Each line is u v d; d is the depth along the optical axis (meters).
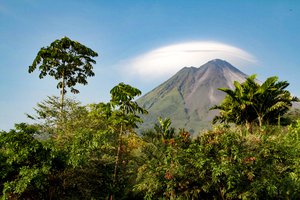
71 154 14.72
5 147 14.92
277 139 12.87
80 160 14.45
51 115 22.33
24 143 14.19
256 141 12.30
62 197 15.70
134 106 18.72
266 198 11.73
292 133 19.05
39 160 14.42
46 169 14.00
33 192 14.93
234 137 12.09
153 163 14.10
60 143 16.70
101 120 20.50
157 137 23.88
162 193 12.98
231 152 11.94
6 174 14.11
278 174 11.94
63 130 20.33
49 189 15.20
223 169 10.99
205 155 12.06
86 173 15.87
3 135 14.00
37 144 14.12
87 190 16.06
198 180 12.09
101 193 16.78
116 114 18.34
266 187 11.20
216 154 12.14
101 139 15.89
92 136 15.68
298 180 11.72
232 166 11.19
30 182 14.09
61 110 23.20
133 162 19.67
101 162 16.66
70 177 15.69
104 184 17.03
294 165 12.12
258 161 11.66
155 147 18.58
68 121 21.61
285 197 11.73
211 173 12.12
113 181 17.45
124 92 18.23
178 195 12.03
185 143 13.20
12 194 14.80
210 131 13.14
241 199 11.88
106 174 16.91
